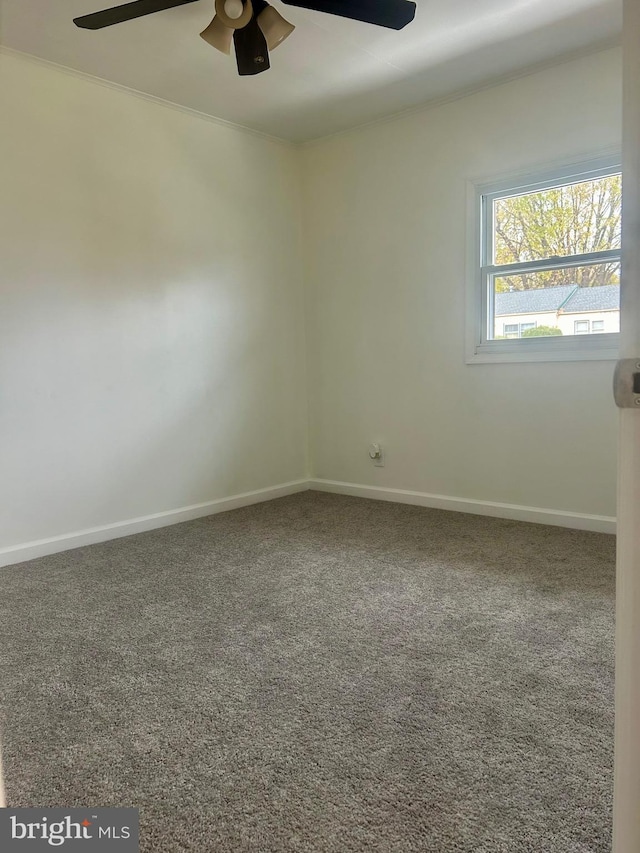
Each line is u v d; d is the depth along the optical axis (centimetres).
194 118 340
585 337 296
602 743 132
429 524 321
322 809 114
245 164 371
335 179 387
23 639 192
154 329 328
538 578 235
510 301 323
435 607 209
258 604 215
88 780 124
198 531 320
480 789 118
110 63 279
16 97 267
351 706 148
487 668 166
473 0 237
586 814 111
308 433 426
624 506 57
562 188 299
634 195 54
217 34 230
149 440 329
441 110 332
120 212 309
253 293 380
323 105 335
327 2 206
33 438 282
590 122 283
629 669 58
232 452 374
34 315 279
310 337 416
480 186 323
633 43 54
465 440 344
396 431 375
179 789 120
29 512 282
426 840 106
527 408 318
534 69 295
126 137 309
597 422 296
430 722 141
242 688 158
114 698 155
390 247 364
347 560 263
